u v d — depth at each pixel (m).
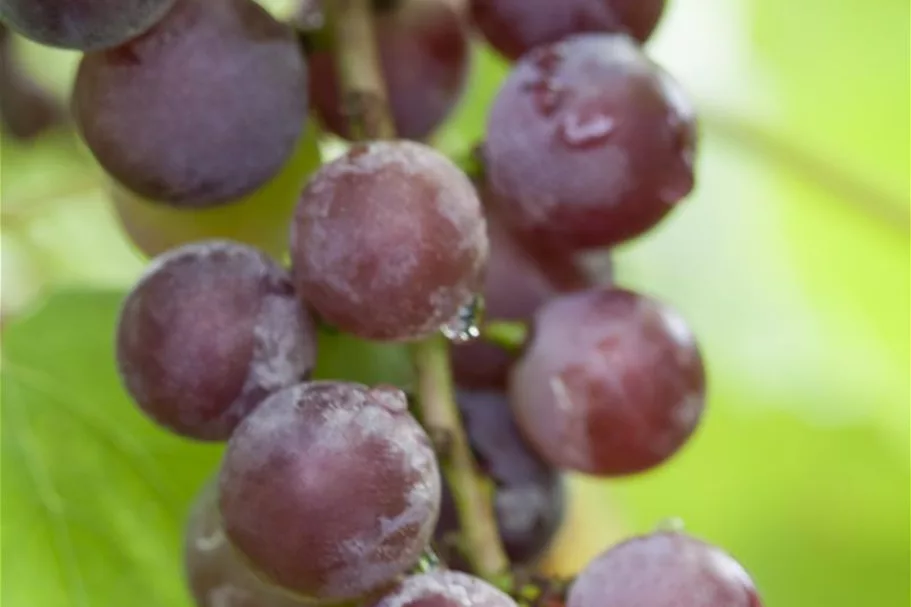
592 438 0.30
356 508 0.28
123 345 0.29
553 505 0.32
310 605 0.29
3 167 0.38
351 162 0.29
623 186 0.30
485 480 0.31
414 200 0.29
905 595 0.49
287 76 0.30
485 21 0.32
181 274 0.29
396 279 0.29
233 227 0.31
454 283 0.29
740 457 0.48
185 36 0.30
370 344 0.30
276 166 0.30
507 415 0.32
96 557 0.32
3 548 0.32
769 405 0.47
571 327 0.31
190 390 0.29
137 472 0.32
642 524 0.48
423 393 0.30
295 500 0.28
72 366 0.33
